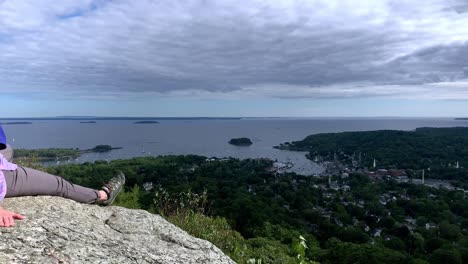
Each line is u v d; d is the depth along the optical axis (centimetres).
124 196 886
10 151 308
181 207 741
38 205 303
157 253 291
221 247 655
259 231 2458
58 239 250
